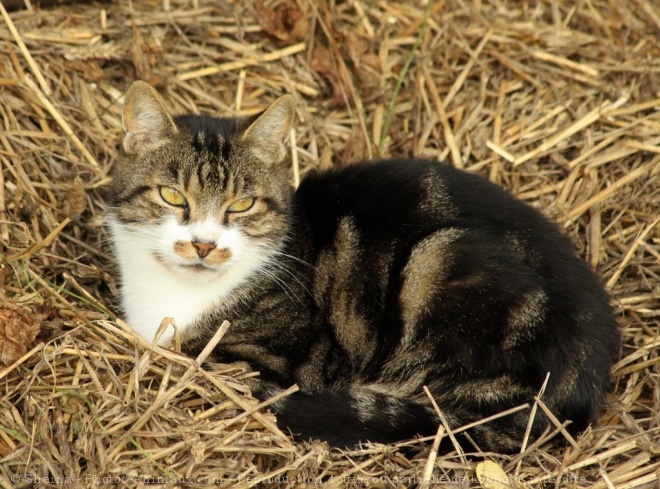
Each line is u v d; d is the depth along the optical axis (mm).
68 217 9891
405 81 12312
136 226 8492
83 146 10703
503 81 12242
